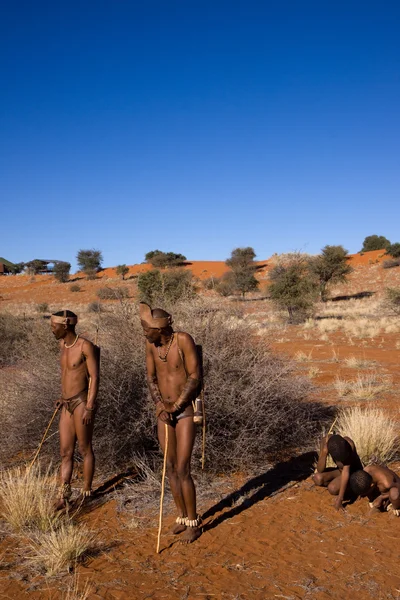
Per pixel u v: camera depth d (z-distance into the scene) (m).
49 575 3.70
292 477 5.59
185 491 4.21
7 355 12.41
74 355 4.95
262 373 6.30
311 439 6.84
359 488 4.60
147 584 3.56
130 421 5.90
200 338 6.46
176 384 4.38
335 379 11.24
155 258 69.75
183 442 4.27
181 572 3.71
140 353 6.16
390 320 26.36
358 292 45.44
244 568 3.74
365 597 3.35
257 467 5.90
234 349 6.58
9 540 4.31
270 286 30.05
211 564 3.81
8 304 52.66
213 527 4.45
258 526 4.43
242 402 5.98
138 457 5.95
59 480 5.66
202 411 4.27
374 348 17.08
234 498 5.05
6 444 6.51
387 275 49.69
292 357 14.49
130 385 5.97
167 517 4.67
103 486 5.51
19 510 4.51
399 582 3.51
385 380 10.91
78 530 4.38
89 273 73.19
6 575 3.75
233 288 45.62
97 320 6.96
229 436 5.89
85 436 4.95
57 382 6.43
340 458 4.66
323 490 5.21
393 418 7.65
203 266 68.88
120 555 3.99
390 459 6.05
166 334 4.35
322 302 41.34
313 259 43.22
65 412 4.98
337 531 4.30
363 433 6.09
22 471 5.97
